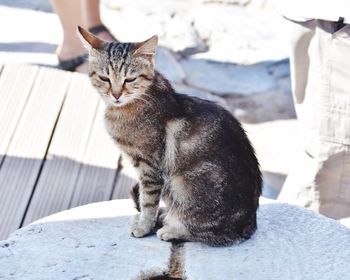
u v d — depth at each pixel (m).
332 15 4.05
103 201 3.81
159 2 7.96
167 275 2.98
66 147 4.64
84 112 5.02
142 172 3.25
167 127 3.18
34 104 5.05
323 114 4.25
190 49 7.06
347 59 4.12
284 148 5.67
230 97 6.33
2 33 6.56
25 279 2.87
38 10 7.13
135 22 7.44
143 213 3.24
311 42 4.35
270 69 6.82
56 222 3.28
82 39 3.31
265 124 5.98
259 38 7.37
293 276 2.92
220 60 6.93
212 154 3.12
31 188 4.23
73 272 2.92
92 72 3.29
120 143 3.28
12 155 4.50
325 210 4.49
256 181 3.23
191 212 3.16
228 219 3.12
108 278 2.90
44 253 3.04
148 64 3.22
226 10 7.93
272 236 3.22
